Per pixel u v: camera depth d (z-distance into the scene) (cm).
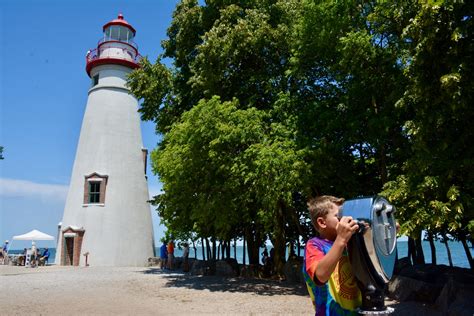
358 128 1333
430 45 797
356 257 233
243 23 1636
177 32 2108
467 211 841
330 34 1355
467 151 847
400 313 978
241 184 1551
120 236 3081
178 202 1864
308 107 1495
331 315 251
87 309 1038
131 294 1346
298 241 2234
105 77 3403
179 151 1554
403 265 1466
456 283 969
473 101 812
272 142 1460
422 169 857
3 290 1445
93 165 3200
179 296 1299
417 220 848
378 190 1656
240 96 1780
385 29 1216
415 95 859
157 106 2031
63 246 3111
